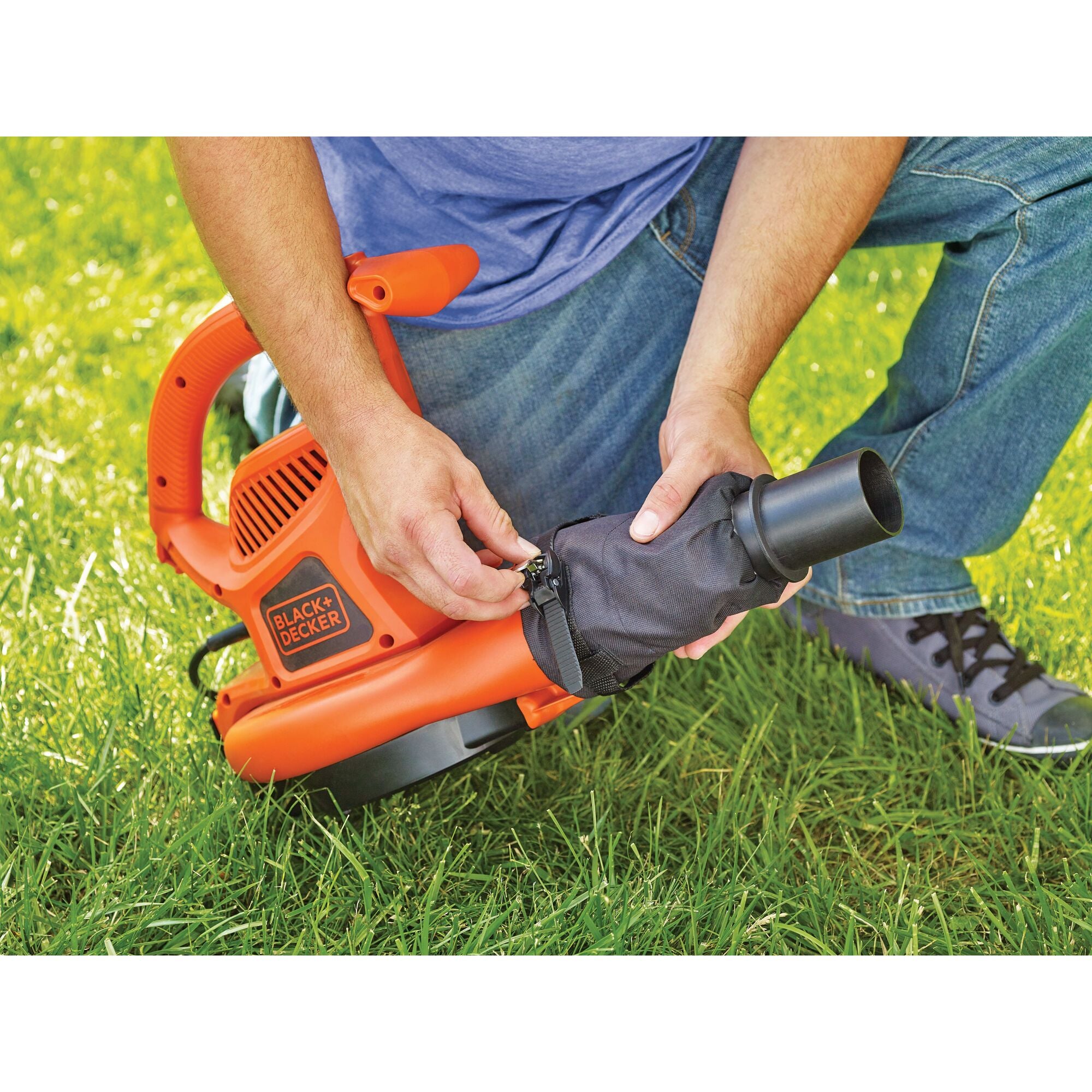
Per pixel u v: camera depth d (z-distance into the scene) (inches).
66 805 59.7
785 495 43.8
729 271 55.1
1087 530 78.5
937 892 55.9
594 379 62.3
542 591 47.9
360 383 47.8
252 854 55.4
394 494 46.3
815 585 70.5
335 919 53.8
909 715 67.6
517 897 53.4
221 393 87.2
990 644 67.6
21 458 87.6
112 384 96.1
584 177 57.6
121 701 64.6
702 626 45.6
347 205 59.6
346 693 53.4
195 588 75.1
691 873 56.4
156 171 127.6
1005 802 62.5
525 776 63.4
